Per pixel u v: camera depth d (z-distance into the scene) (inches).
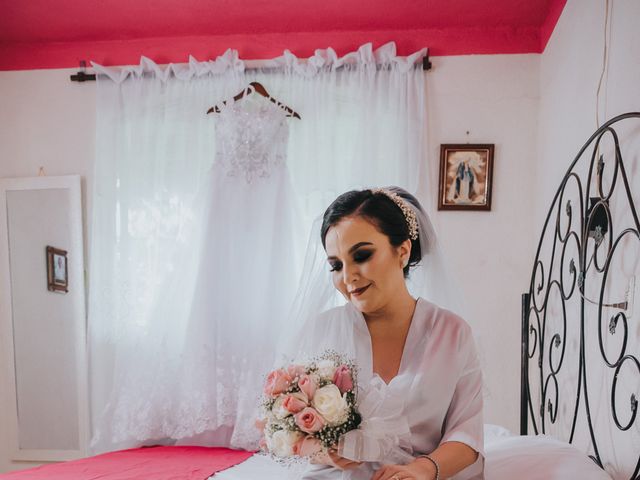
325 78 110.4
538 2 101.0
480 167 108.8
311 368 45.9
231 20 109.6
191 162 112.7
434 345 53.3
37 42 119.7
